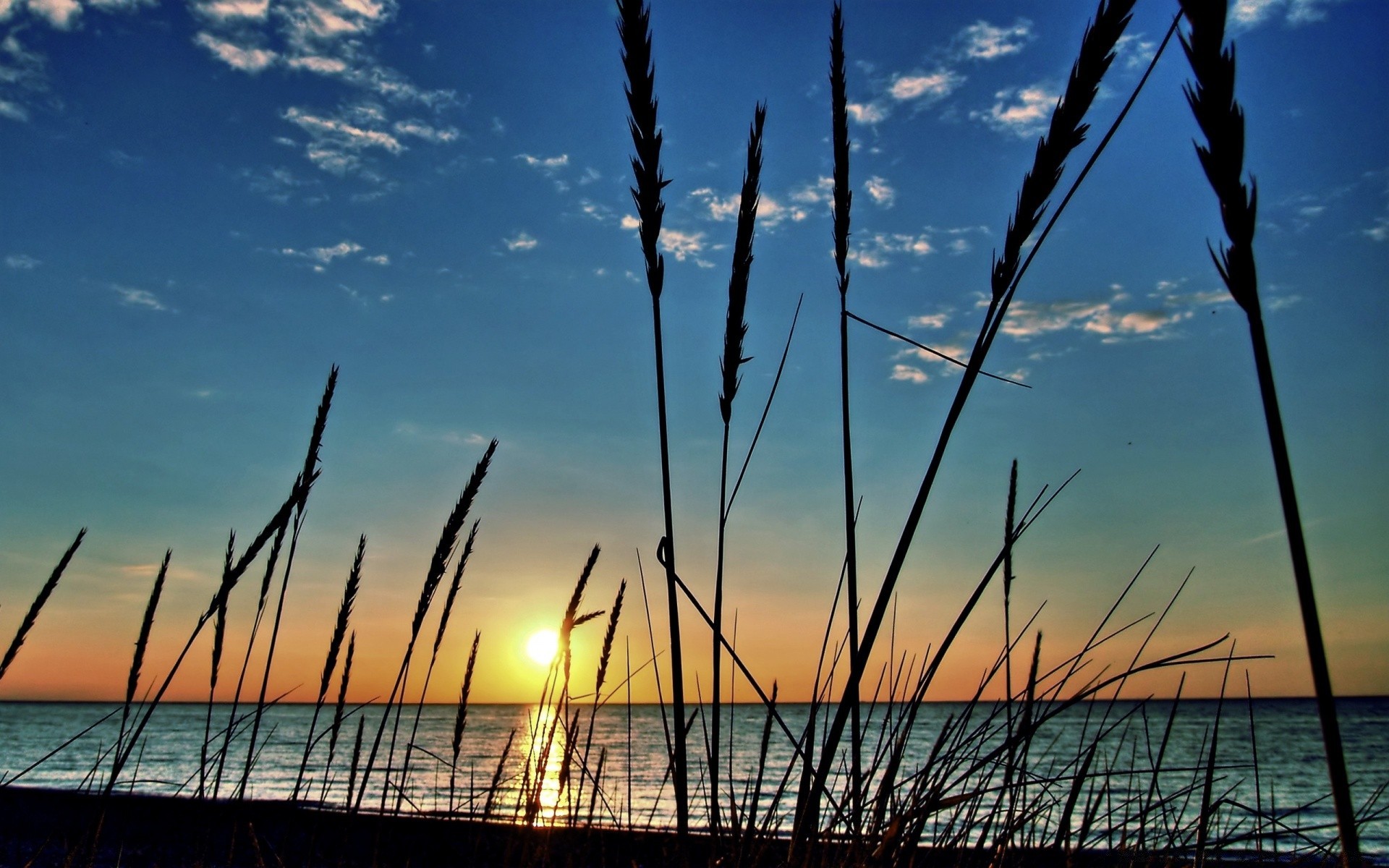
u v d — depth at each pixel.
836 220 2.01
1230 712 63.00
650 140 1.59
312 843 2.86
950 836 2.33
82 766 31.14
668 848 2.41
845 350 1.93
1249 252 0.69
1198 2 0.72
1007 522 2.54
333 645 3.20
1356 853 0.59
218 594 2.68
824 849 1.82
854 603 1.85
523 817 3.04
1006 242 1.22
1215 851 2.65
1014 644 2.59
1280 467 0.67
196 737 33.94
